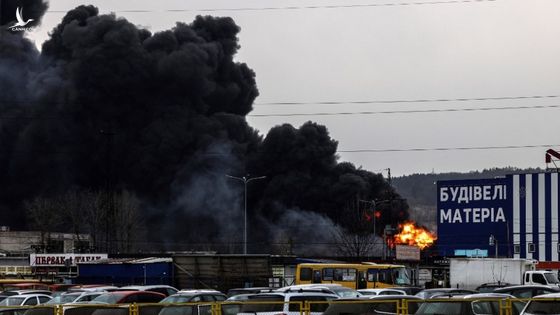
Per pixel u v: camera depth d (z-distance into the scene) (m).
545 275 76.31
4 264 126.44
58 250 137.75
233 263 96.38
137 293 53.25
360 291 55.06
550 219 120.19
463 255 125.94
